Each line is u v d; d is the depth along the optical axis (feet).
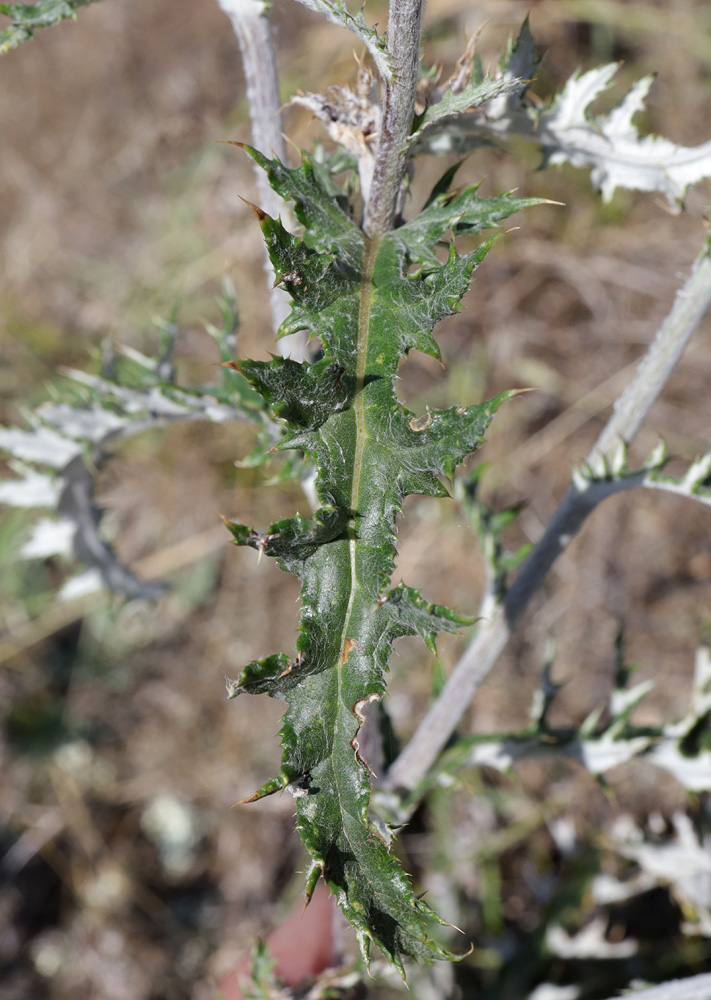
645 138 7.84
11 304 20.79
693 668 18.15
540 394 20.22
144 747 18.17
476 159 20.27
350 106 6.77
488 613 9.35
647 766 16.60
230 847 17.19
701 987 8.27
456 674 9.61
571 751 9.68
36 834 17.04
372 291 5.89
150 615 18.89
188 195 21.16
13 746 17.58
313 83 20.70
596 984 13.21
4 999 15.80
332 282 5.75
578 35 21.75
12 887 16.71
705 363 19.95
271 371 5.16
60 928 16.65
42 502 11.07
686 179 7.86
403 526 18.99
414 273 5.91
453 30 21.47
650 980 13.29
